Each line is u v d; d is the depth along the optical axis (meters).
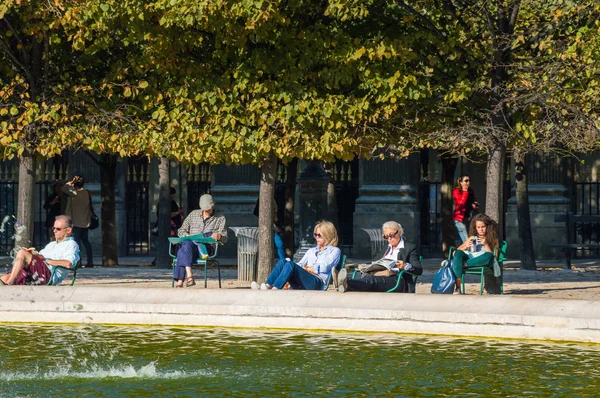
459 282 43.31
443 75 48.16
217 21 45.19
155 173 89.00
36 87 50.28
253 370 29.12
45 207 75.56
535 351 31.94
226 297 37.91
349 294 36.81
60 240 44.62
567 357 30.83
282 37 47.41
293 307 36.91
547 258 77.56
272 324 37.09
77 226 66.31
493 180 47.25
